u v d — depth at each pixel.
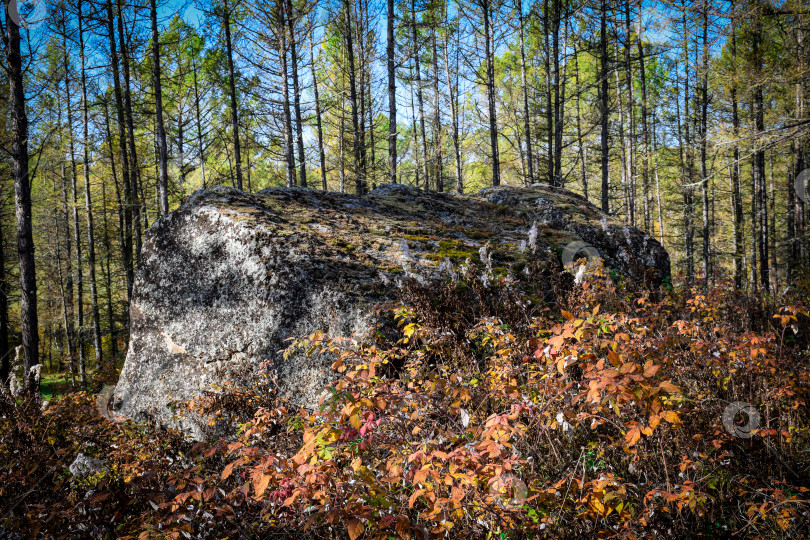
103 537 2.04
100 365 7.49
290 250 3.99
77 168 18.02
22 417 2.84
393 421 1.85
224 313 4.12
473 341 3.36
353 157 15.45
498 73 22.23
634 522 1.76
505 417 1.59
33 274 8.51
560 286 3.91
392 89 12.29
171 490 1.88
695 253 23.30
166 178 11.59
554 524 1.72
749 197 23.41
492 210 7.03
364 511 1.51
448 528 1.56
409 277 3.42
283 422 2.42
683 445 2.09
